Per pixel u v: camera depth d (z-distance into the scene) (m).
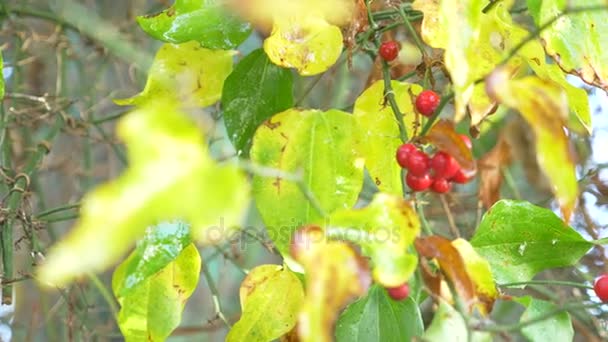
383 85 0.63
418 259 0.58
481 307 0.58
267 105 0.66
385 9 0.71
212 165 0.46
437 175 0.58
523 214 0.62
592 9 0.56
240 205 0.47
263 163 0.60
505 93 0.52
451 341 0.60
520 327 0.57
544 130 0.51
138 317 0.63
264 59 0.65
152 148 0.46
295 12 0.55
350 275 0.51
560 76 0.63
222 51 0.66
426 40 0.61
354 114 0.63
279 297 0.63
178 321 0.63
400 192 0.62
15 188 0.71
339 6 0.61
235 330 0.63
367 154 0.62
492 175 0.80
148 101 0.66
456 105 0.55
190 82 0.66
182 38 0.63
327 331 0.50
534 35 0.56
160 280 0.63
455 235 0.79
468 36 0.55
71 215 0.75
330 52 0.61
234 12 0.61
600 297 0.61
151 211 0.45
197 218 0.46
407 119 0.63
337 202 0.60
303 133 0.60
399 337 0.61
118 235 0.44
